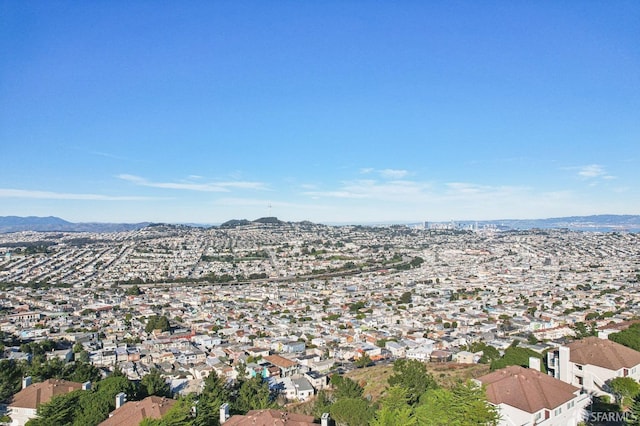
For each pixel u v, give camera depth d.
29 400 89.44
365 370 150.38
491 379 72.50
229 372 158.25
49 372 116.25
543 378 73.06
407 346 189.50
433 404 68.31
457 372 119.75
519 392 68.56
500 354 148.50
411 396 86.75
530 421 64.25
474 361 155.38
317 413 86.69
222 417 77.31
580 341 90.75
